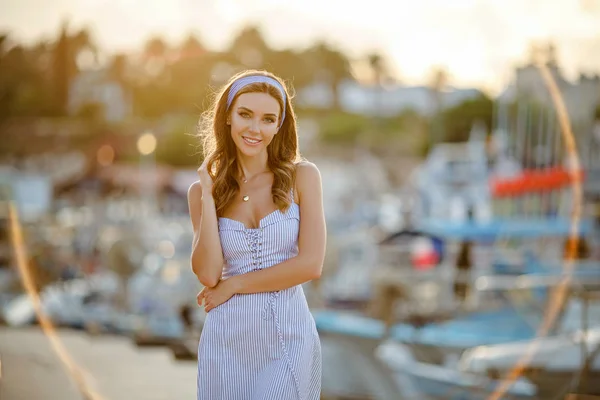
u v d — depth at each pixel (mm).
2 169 35688
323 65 68438
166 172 34375
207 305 3318
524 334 9695
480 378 8422
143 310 13094
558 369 7949
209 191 3334
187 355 10656
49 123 45500
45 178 31484
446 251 14305
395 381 8953
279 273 3262
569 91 14469
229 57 59750
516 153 15609
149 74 54125
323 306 12898
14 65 45375
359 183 33906
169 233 20938
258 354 3270
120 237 15156
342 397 8961
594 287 9039
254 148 3328
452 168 20406
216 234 3303
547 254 13672
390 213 26922
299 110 63844
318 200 3379
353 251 15094
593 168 14133
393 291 12055
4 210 19578
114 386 8625
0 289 16453
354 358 9078
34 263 17375
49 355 10516
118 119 49500
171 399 7938
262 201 3363
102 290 15242
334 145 55094
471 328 10062
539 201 14273
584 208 13812
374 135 57281
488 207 17859
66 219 27234
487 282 10070
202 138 3676
